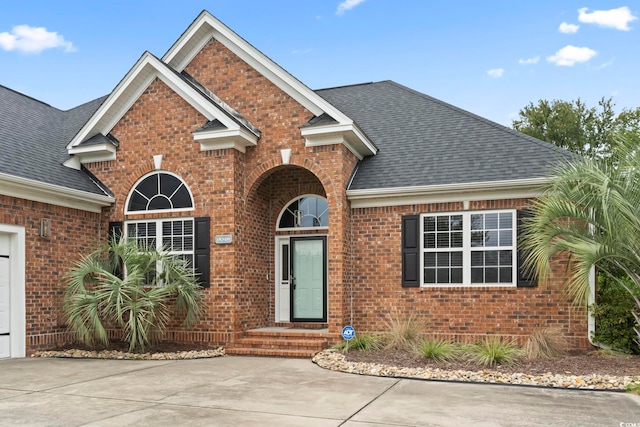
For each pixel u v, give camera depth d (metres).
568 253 11.43
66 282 12.64
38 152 13.56
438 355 9.79
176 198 13.20
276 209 14.36
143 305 11.42
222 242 12.52
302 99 12.94
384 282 12.79
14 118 15.22
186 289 11.98
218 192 12.73
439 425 5.93
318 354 11.16
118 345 12.34
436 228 12.56
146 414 6.42
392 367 9.36
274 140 13.09
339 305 12.23
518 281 11.73
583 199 9.13
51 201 12.30
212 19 13.72
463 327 12.10
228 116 12.44
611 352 10.35
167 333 12.70
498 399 7.24
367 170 13.45
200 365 10.38
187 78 14.08
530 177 11.73
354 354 10.64
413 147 14.04
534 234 10.25
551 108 31.72
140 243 12.70
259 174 13.12
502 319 11.83
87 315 11.79
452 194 12.33
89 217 13.51
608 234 8.86
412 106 16.05
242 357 11.55
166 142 13.32
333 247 12.43
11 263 11.54
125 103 13.76
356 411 6.57
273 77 13.25
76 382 8.57
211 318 12.46
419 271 12.53
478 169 12.48
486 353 9.54
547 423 6.00
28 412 6.54
